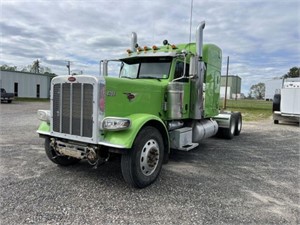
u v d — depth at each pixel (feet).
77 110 12.59
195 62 16.79
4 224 8.84
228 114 28.48
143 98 14.74
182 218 9.64
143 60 18.26
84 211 9.99
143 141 12.51
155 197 11.51
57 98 13.44
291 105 42.19
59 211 9.91
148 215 9.82
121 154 12.33
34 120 39.19
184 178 14.24
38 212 9.78
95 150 12.28
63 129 13.24
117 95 12.98
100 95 11.96
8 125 33.22
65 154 13.58
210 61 21.27
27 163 16.12
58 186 12.47
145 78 17.72
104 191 12.04
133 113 14.02
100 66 20.02
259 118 54.54
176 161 17.98
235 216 9.91
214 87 22.71
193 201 11.16
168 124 17.31
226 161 18.30
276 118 44.19
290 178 14.75
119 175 14.37
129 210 10.19
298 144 25.70
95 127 11.94
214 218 9.70
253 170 16.21
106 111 12.35
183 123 19.49
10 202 10.54
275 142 26.66
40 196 11.21
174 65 17.07
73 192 11.80
